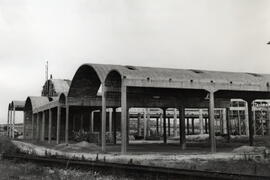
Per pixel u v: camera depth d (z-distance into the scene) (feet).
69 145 152.05
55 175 49.29
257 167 61.36
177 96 144.36
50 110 188.03
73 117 229.86
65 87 261.65
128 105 142.00
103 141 120.26
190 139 236.63
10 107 284.82
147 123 273.75
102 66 127.03
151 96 142.82
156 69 122.52
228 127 183.52
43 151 126.82
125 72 110.83
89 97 162.30
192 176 39.99
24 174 52.60
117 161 78.89
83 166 56.54
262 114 261.85
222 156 97.60
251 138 154.20
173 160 83.20
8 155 85.76
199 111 277.03
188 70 128.98
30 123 258.78
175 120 279.49
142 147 149.59
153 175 43.68
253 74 135.64
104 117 120.16
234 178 37.06
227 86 119.75
